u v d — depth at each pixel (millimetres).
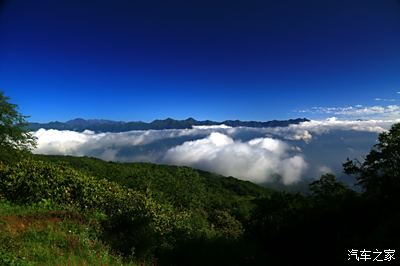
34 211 18609
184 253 17328
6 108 40031
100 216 19734
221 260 17562
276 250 23188
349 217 21844
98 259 13156
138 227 17281
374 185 33750
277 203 30484
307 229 22906
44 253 12125
